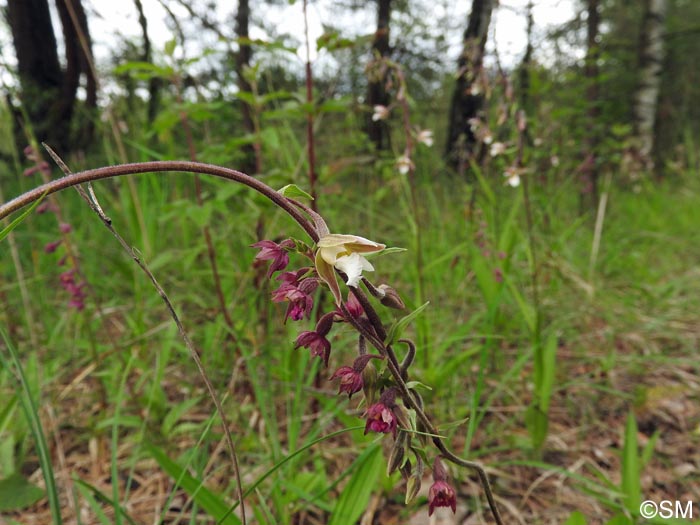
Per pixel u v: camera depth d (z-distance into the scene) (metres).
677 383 3.25
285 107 2.74
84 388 3.11
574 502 2.35
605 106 7.77
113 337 3.59
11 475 2.05
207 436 2.51
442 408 2.73
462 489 2.38
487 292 3.06
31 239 3.82
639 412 2.99
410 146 3.02
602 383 3.29
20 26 7.71
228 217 3.02
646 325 3.78
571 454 2.67
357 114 5.01
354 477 1.86
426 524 2.16
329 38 2.62
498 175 4.62
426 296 3.54
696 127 15.98
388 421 1.15
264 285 2.71
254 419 2.69
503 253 3.19
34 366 2.75
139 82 5.84
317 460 2.27
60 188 0.84
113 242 4.34
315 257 1.02
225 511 1.71
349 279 0.98
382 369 1.23
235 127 5.54
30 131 2.83
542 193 4.75
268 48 2.71
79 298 2.73
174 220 4.20
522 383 3.11
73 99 7.36
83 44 3.29
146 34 3.31
